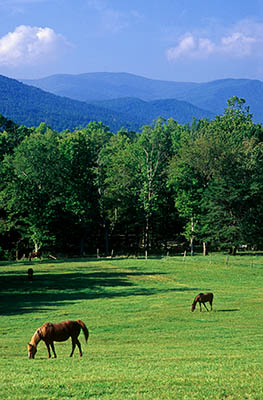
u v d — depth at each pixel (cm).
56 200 8188
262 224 7438
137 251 9312
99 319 3359
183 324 3173
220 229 7488
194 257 7375
